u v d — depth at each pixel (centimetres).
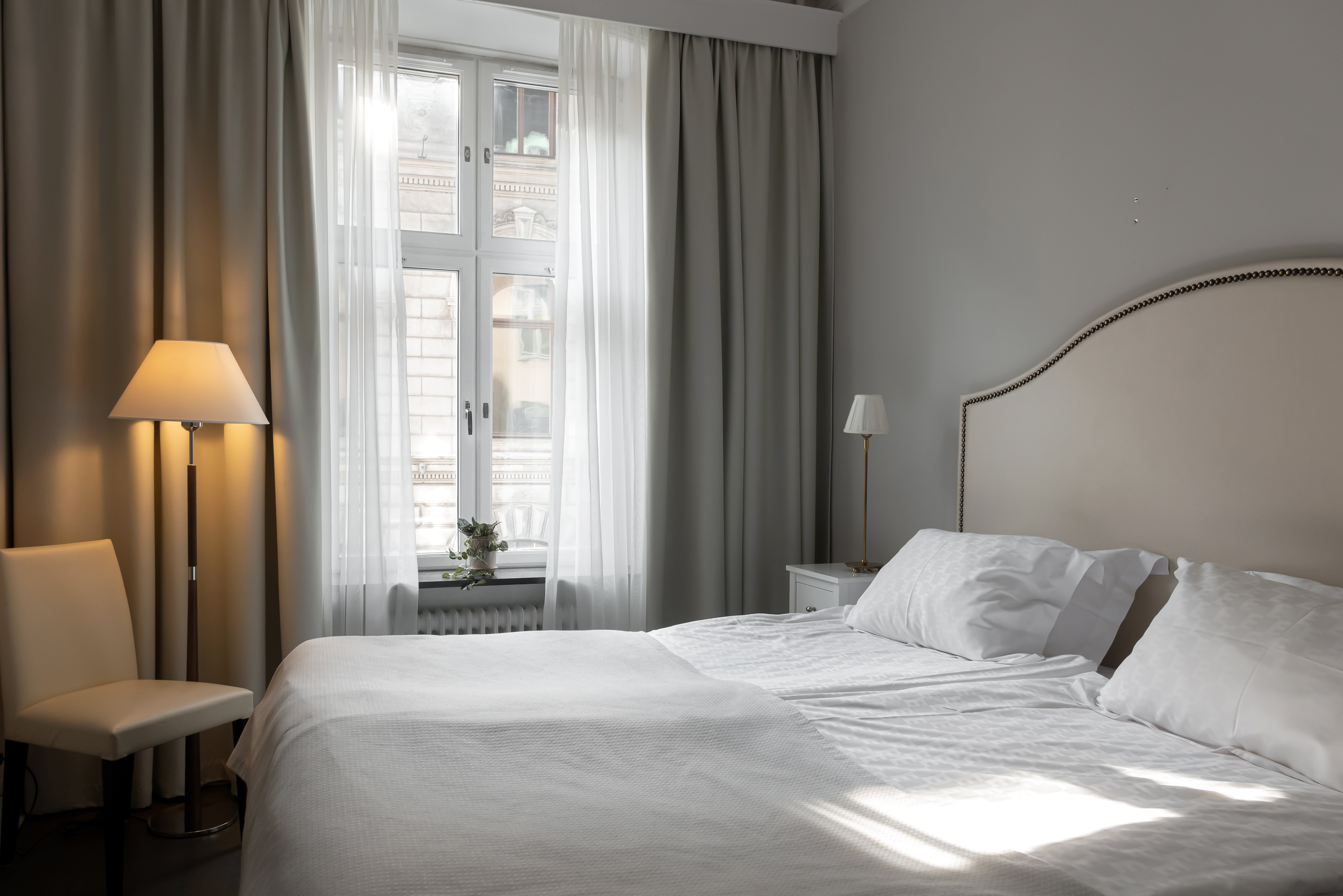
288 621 302
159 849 258
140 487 286
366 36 325
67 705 237
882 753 159
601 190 356
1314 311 195
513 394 389
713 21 365
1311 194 201
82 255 281
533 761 150
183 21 294
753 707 178
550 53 382
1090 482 254
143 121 287
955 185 316
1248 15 215
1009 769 151
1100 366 250
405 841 117
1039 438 272
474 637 247
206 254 300
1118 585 232
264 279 303
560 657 227
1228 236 220
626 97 362
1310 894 113
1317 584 184
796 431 377
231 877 241
